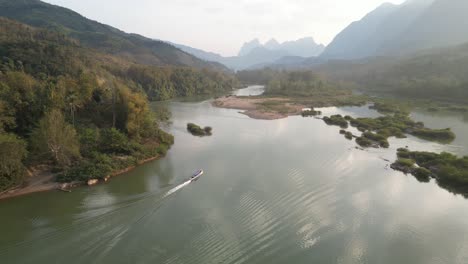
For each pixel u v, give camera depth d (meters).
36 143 47.44
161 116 90.88
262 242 31.34
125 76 157.00
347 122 97.06
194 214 36.03
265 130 85.38
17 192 41.66
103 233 31.61
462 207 40.75
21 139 48.09
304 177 48.94
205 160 57.12
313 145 69.25
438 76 173.12
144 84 156.50
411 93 169.62
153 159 57.59
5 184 41.06
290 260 28.91
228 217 35.69
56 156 48.16
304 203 40.00
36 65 107.56
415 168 52.69
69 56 124.19
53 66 109.81
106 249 29.02
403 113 111.62
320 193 43.25
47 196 40.66
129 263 27.23
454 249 31.52
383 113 118.50
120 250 28.92
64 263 26.89
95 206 37.38
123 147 55.56
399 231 34.47
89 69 125.12
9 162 40.88
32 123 54.72
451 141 76.19
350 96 170.25
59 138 47.28
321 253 30.16
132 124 63.12
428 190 46.00
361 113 119.19
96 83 75.00
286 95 175.25
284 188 44.34
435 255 30.55
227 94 195.38
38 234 31.30
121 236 31.16
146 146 60.59
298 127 90.56
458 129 90.19
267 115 110.00
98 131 59.31
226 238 31.62
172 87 171.75
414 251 31.08
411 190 45.81
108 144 55.41
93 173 45.72
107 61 176.12
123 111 65.50
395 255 30.36
